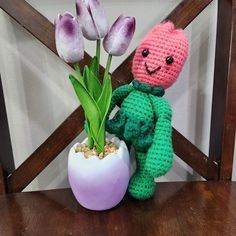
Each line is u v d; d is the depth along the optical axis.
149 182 0.46
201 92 0.56
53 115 0.55
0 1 0.43
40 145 0.52
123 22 0.35
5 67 0.51
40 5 0.49
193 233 0.40
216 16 0.52
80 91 0.38
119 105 0.45
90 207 0.44
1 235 0.40
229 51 0.47
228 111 0.49
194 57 0.54
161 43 0.39
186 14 0.46
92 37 0.36
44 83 0.53
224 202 0.47
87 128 0.42
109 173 0.41
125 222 0.42
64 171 0.59
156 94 0.41
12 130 0.55
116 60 0.53
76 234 0.40
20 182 0.51
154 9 0.51
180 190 0.50
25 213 0.45
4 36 0.50
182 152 0.52
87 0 0.35
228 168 0.52
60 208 0.46
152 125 0.41
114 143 0.44
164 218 0.43
